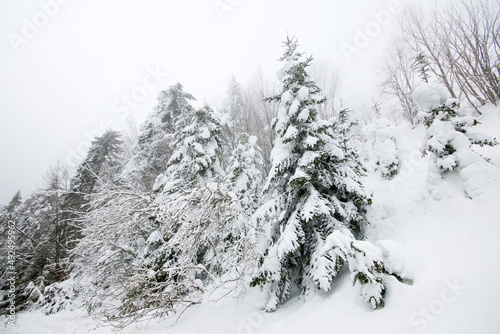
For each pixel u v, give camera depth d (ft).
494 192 15.10
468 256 12.57
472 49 43.21
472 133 17.99
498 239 12.54
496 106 39.40
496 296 9.65
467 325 9.21
